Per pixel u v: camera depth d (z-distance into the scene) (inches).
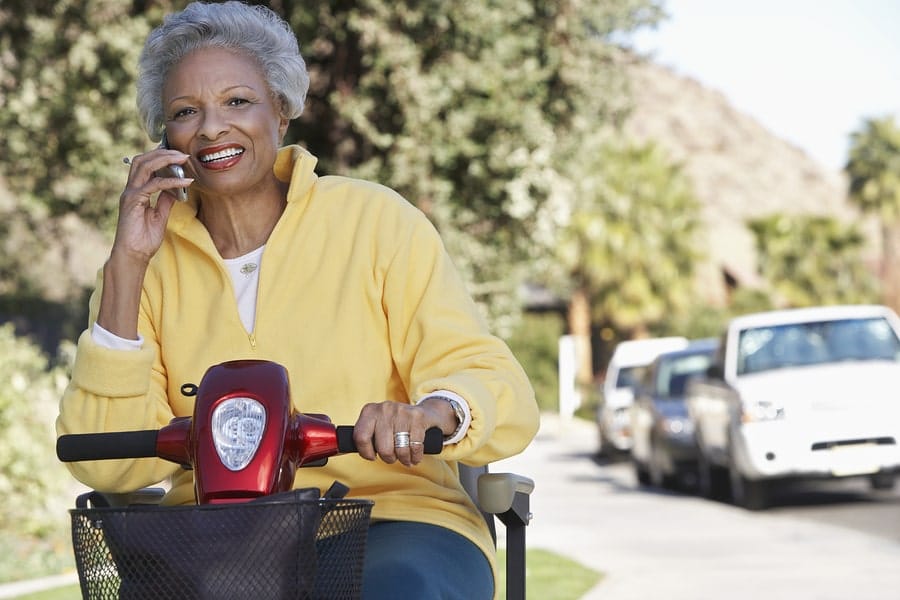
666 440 765.9
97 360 121.7
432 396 115.8
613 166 1963.6
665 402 792.9
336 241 136.0
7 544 438.3
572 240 1943.9
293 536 98.1
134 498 137.5
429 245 135.2
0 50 609.9
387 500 129.5
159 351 138.5
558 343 1995.6
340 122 603.5
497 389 123.5
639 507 674.8
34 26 584.4
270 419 104.9
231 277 137.2
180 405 137.3
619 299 2006.6
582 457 1186.6
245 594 97.9
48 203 634.8
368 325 134.3
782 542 502.6
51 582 372.5
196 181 133.9
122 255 123.4
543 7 636.7
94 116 592.4
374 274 134.6
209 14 133.4
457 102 593.9
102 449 108.2
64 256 814.5
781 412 596.1
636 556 466.0
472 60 589.0
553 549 488.7
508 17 595.5
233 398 105.4
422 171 581.6
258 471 103.5
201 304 137.6
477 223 650.8
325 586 101.3
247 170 133.3
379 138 580.7
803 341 643.5
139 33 576.1
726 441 633.6
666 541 514.6
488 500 126.3
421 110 570.9
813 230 2368.4
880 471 589.9
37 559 420.2
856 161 2340.1
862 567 426.9
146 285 139.3
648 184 1980.8
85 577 101.3
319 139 612.7
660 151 2031.3
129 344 123.5
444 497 132.6
